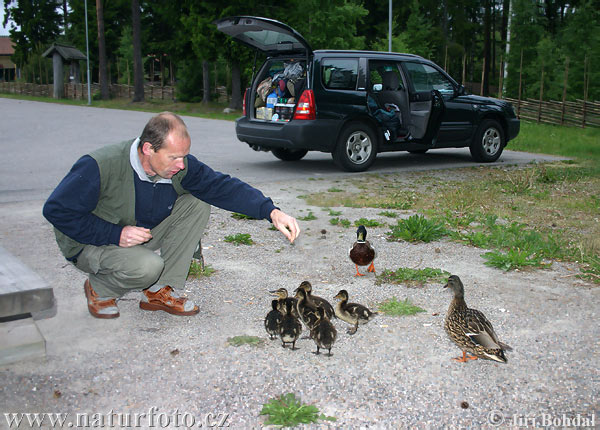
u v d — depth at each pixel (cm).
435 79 1294
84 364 372
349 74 1146
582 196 1002
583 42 4047
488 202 929
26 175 1098
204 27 3294
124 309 469
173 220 441
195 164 421
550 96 3953
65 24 7238
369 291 525
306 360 387
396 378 363
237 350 398
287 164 1299
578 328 441
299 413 317
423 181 1106
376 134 1198
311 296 461
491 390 350
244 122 1229
